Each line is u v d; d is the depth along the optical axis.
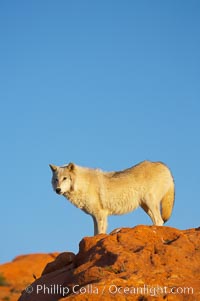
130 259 34.78
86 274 34.69
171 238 38.66
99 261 36.22
